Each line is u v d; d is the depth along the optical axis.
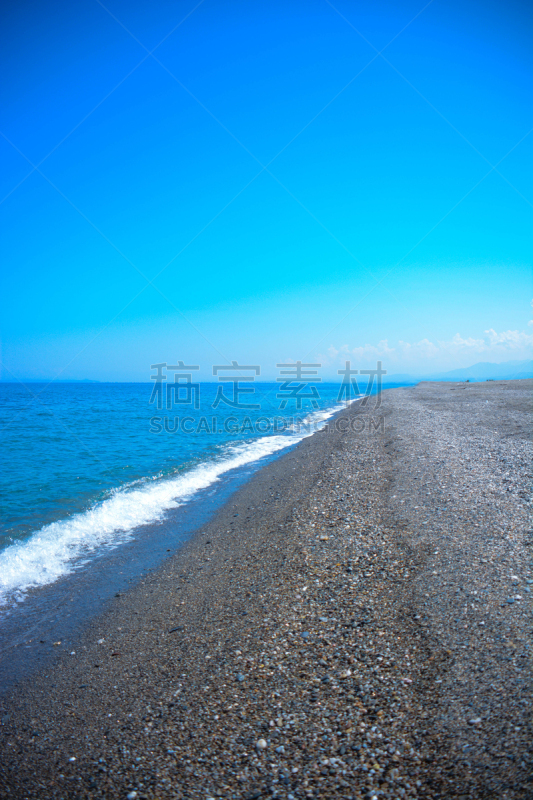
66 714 4.45
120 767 3.60
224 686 4.45
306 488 12.04
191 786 3.29
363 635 4.97
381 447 16.25
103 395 87.25
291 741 3.59
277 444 22.42
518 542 6.55
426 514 8.45
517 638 4.33
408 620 5.10
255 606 6.11
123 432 28.06
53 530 10.21
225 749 3.61
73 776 3.58
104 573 8.10
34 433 27.36
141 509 11.83
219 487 14.11
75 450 20.94
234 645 5.21
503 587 5.36
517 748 3.06
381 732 3.54
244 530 9.73
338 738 3.55
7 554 8.87
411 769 3.14
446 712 3.60
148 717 4.18
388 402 35.81
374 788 3.04
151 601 6.89
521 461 11.47
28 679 5.15
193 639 5.54
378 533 8.02
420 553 6.85
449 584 5.71
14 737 4.19
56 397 78.50
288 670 4.55
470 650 4.31
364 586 6.15
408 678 4.13
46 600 7.14
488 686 3.77
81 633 6.13
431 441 15.75
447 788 2.91
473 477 10.38
